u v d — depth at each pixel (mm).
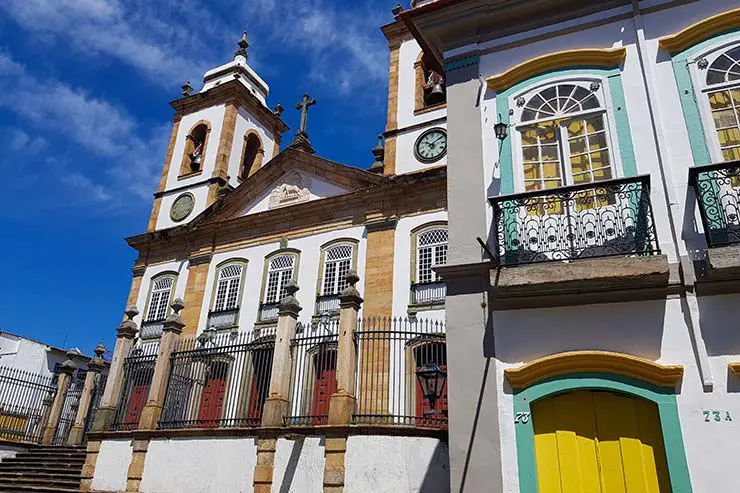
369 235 15094
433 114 16250
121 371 10203
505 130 6680
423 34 7953
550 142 6812
